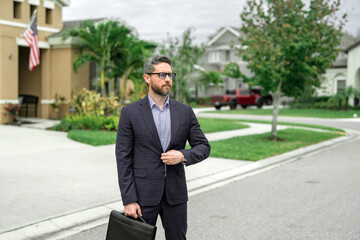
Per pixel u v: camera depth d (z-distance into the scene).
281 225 5.21
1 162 8.80
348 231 4.97
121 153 2.96
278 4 12.79
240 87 43.69
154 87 2.96
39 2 18.41
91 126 14.58
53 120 18.62
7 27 16.91
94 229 4.94
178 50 20.47
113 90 20.94
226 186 7.38
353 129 19.27
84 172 7.95
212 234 4.88
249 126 18.56
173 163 2.88
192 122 3.16
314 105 34.59
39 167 8.35
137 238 2.70
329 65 13.32
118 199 6.09
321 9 12.75
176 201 3.03
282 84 13.90
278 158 10.31
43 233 4.67
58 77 18.97
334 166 9.53
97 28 17.39
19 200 5.96
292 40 12.33
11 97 17.06
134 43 17.75
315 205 6.12
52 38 18.61
